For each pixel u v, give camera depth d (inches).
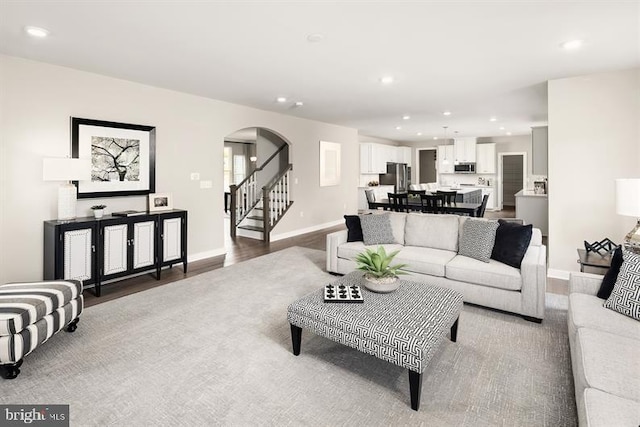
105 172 157.5
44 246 138.9
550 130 160.9
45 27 104.9
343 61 136.5
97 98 154.0
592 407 51.8
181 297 140.6
